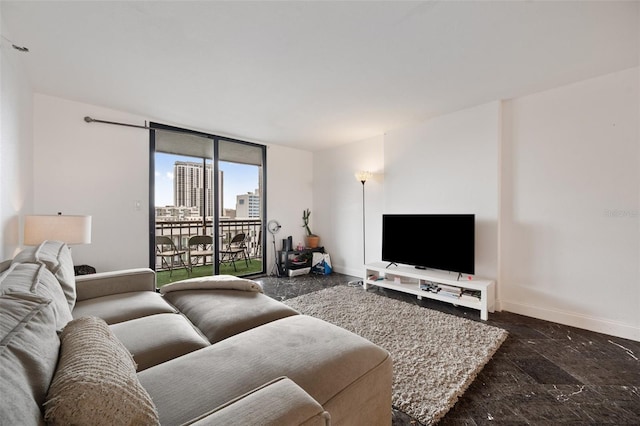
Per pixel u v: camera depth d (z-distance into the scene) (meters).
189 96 2.83
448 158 3.32
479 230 3.06
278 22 1.73
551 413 1.45
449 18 1.70
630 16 1.67
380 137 4.20
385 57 2.12
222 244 4.71
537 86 2.61
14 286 0.94
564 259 2.59
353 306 3.01
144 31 1.81
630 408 1.48
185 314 1.78
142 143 3.40
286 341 1.18
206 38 1.89
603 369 1.84
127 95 2.80
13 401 0.46
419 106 3.09
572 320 2.53
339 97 2.85
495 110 2.94
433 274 3.19
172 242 4.16
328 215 5.02
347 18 1.70
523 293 2.82
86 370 0.61
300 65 2.24
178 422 0.75
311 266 4.80
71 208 2.92
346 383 1.01
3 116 1.77
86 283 1.89
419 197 3.61
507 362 1.93
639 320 2.25
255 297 1.92
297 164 5.11
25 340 0.63
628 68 2.29
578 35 1.86
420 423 1.37
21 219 2.27
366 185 4.41
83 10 1.62
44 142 2.77
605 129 2.39
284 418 0.62
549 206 2.67
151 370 0.98
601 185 2.42
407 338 2.24
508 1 1.56
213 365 1.00
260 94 2.77
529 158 2.79
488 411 1.46
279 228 4.86
